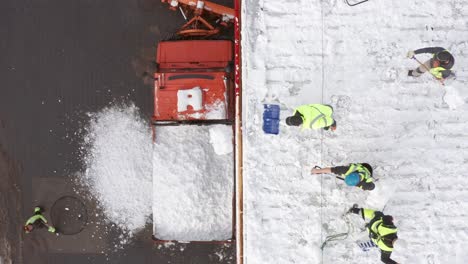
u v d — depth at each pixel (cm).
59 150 1317
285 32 822
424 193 812
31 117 1323
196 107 1066
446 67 756
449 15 820
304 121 760
